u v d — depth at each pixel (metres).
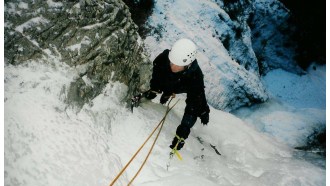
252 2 9.06
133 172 2.88
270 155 4.88
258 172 4.16
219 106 6.54
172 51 3.28
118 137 3.20
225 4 8.12
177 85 3.61
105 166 2.66
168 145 3.49
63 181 2.29
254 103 7.53
